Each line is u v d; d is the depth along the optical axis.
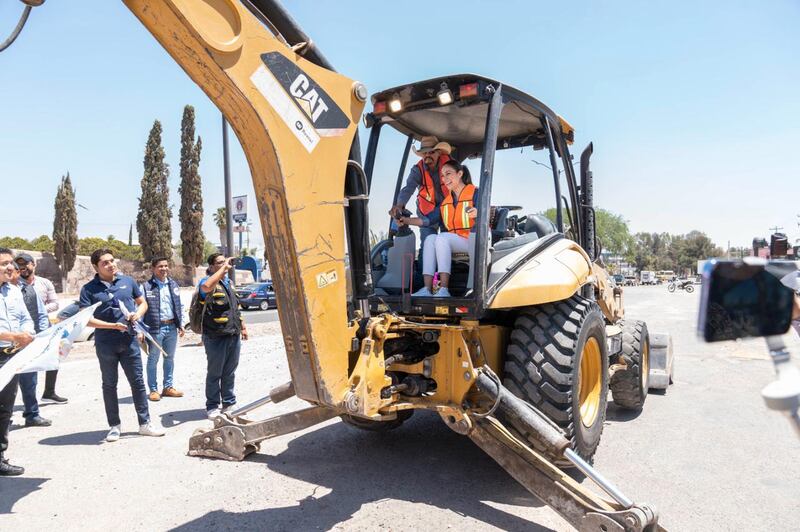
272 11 2.75
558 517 3.34
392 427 4.89
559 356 3.66
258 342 11.48
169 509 3.45
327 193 2.90
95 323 4.61
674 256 124.88
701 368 8.73
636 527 2.80
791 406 0.93
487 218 3.56
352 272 3.54
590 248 5.54
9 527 3.21
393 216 4.38
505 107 4.28
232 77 2.44
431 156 4.50
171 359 6.54
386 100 4.16
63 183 35.09
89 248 48.44
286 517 3.33
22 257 5.97
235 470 4.12
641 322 6.25
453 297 3.63
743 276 1.00
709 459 4.40
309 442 4.80
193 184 38.56
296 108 2.72
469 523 3.25
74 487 3.80
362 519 3.30
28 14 2.13
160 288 6.41
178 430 5.16
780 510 3.45
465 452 4.55
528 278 3.72
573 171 5.23
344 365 3.05
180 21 2.27
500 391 3.37
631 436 5.03
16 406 6.14
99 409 5.95
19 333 4.02
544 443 3.25
